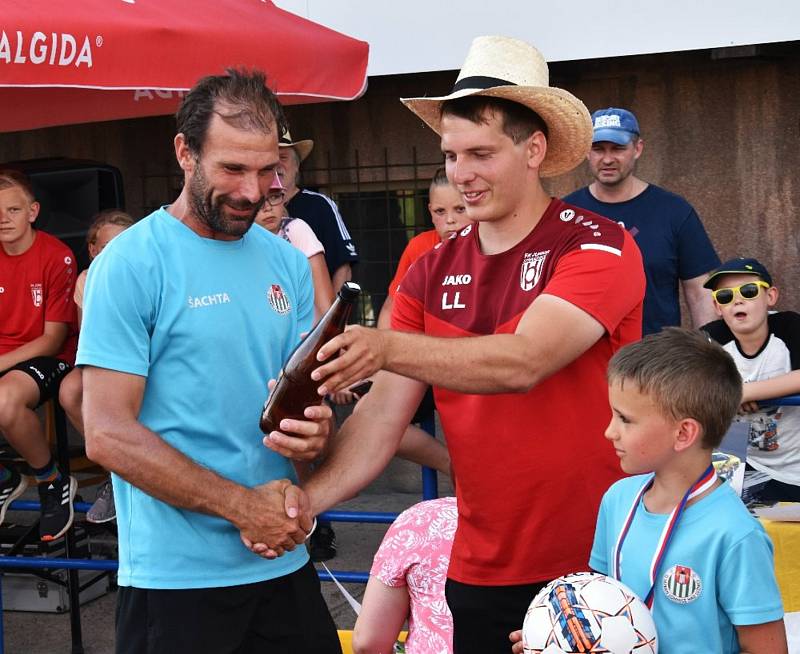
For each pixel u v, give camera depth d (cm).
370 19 550
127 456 232
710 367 211
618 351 221
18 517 600
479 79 245
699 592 211
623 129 439
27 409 429
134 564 248
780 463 376
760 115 547
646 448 214
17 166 588
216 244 247
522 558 251
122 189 600
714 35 500
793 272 549
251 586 251
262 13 488
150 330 241
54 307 470
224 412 246
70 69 389
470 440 251
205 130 234
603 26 515
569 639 202
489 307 252
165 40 412
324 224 506
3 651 434
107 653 449
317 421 238
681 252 446
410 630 284
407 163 613
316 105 623
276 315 255
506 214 249
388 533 284
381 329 226
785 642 212
